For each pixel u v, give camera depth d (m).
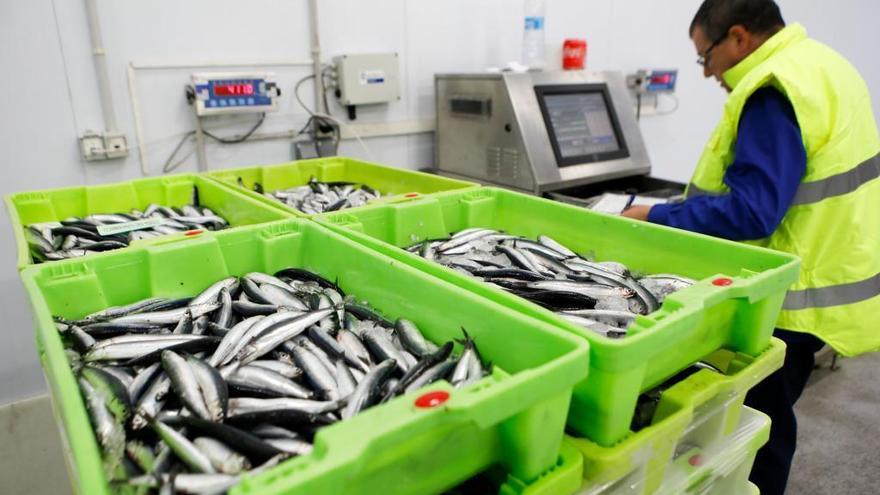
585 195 2.33
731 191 1.42
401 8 2.31
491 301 0.82
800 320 1.42
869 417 2.19
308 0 2.09
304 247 1.28
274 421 0.73
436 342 0.93
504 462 0.68
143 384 0.83
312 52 2.14
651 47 3.20
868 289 1.40
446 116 2.38
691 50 3.38
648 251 1.22
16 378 1.89
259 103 2.01
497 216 1.62
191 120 1.97
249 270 1.26
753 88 1.37
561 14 2.77
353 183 2.05
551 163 2.07
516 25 2.67
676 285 1.08
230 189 1.63
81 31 1.72
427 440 0.57
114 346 0.91
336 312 1.04
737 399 0.92
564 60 2.74
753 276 0.86
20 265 1.04
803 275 1.43
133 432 0.73
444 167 2.46
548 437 0.65
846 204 1.37
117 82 1.81
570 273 1.20
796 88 1.32
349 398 0.78
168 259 1.13
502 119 2.10
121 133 1.82
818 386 2.39
